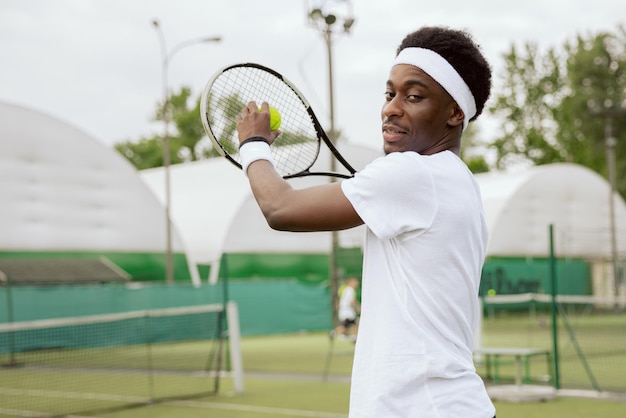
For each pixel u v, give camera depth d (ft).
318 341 80.89
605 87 195.42
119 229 103.76
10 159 96.63
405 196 7.35
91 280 93.25
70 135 100.42
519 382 39.65
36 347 62.95
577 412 34.78
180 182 132.67
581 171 129.08
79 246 100.48
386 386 7.27
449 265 7.45
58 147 99.60
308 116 9.48
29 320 65.92
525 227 123.24
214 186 125.80
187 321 62.69
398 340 7.30
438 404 7.22
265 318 89.92
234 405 38.65
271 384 46.57
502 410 35.45
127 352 63.31
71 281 91.45
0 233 95.09
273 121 9.18
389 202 7.34
